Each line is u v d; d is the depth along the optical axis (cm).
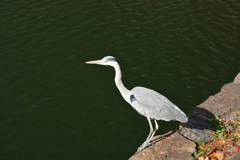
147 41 1274
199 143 710
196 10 1513
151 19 1424
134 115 941
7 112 939
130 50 1222
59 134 870
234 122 766
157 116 703
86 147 828
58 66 1139
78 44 1252
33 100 988
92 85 1059
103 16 1436
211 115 784
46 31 1326
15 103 973
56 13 1452
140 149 712
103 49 1223
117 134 871
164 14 1469
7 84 1048
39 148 823
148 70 1122
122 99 1002
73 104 977
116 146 830
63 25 1366
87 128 891
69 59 1174
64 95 1012
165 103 706
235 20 1430
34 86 1045
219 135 724
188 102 974
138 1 1582
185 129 748
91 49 1223
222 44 1261
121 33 1321
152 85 1050
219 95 859
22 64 1141
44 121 912
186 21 1416
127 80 1071
